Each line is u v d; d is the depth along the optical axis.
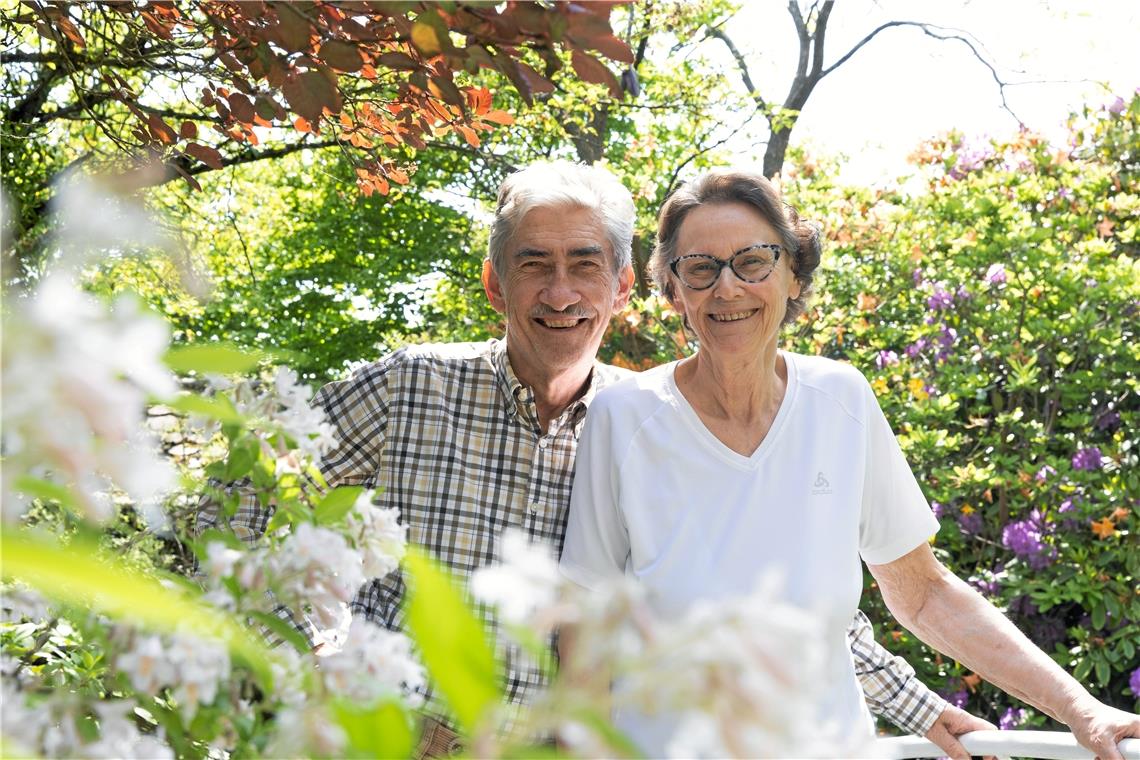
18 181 4.68
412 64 1.65
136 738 0.74
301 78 1.76
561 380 2.25
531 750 0.52
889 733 4.47
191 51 2.45
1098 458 4.80
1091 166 6.42
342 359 15.50
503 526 2.22
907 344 5.88
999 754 2.03
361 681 0.75
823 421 1.99
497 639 1.14
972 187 6.37
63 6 2.47
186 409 0.64
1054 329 5.20
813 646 0.50
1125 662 4.62
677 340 6.01
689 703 0.49
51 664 1.04
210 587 0.90
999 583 4.75
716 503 1.94
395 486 2.22
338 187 12.97
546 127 9.55
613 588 0.53
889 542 2.09
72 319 0.48
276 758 0.66
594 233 2.21
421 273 14.93
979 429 5.44
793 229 2.06
